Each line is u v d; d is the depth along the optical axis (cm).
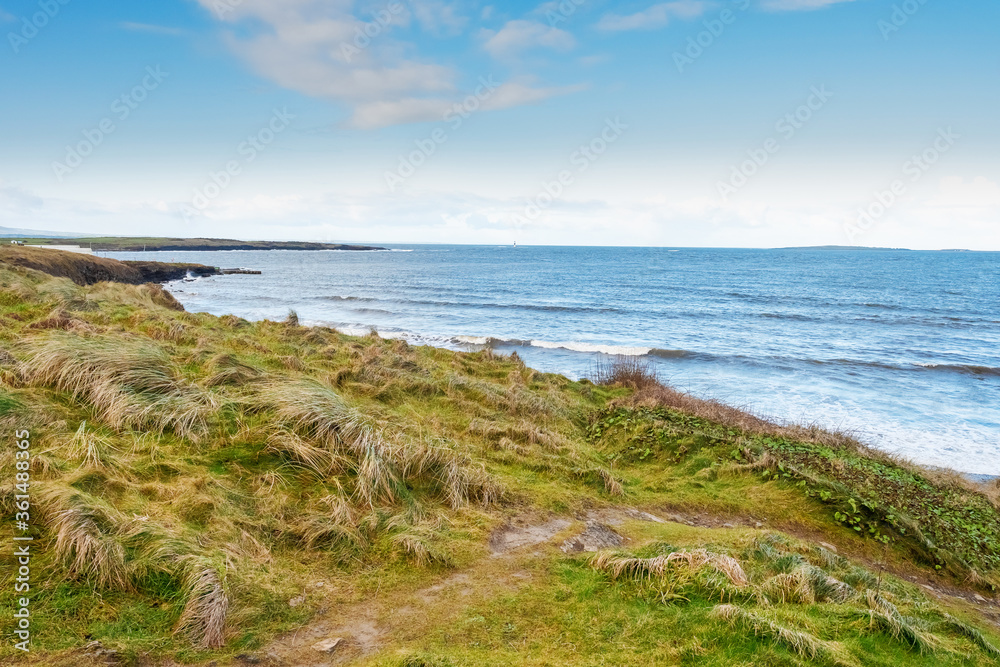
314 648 353
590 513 657
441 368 1292
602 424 1038
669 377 1891
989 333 3061
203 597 358
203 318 1468
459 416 929
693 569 456
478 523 556
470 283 6306
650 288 5747
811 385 1812
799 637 371
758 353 2383
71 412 576
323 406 669
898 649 389
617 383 1450
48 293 1272
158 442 558
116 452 516
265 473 546
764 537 607
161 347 880
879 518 722
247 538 442
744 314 3700
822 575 485
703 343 2641
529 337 2764
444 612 406
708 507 745
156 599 360
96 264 4175
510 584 451
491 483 647
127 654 315
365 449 609
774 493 778
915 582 622
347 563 452
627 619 405
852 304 4359
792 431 1037
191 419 600
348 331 2719
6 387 575
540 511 623
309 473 565
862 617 417
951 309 4172
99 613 338
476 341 2495
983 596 618
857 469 864
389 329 2911
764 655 359
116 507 433
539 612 413
